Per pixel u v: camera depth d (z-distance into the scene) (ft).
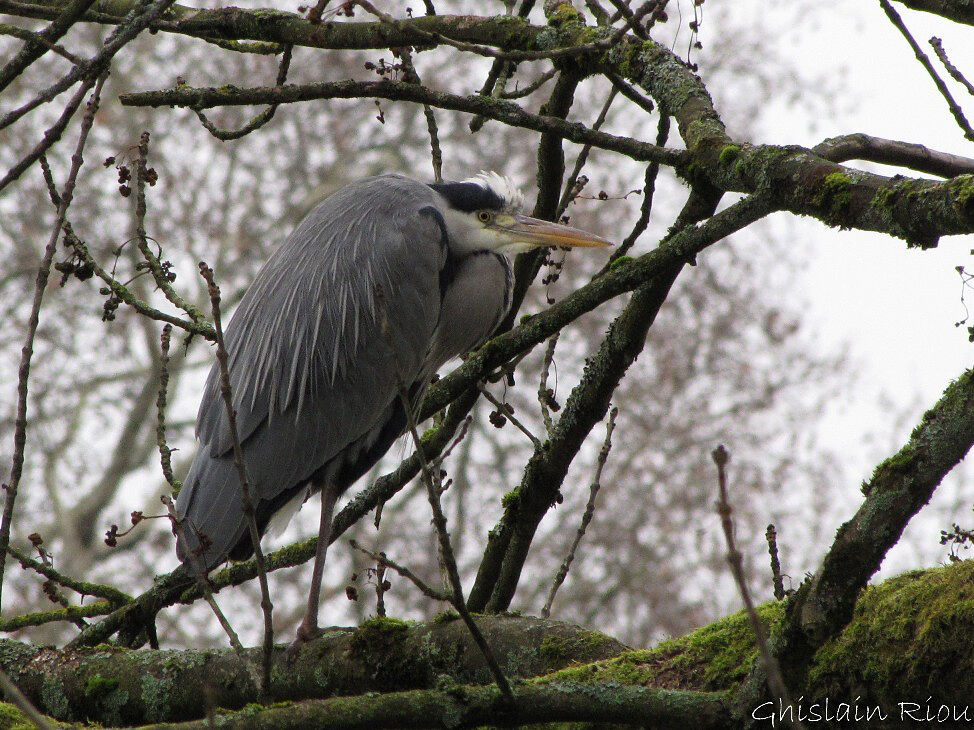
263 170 104.63
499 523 31.24
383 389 32.94
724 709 19.94
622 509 92.02
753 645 21.45
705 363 97.14
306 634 25.46
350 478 34.17
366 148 107.65
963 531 21.45
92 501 96.17
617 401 96.68
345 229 33.63
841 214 20.16
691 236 22.80
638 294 26.94
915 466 18.15
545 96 101.65
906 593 20.71
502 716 20.38
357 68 100.83
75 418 97.96
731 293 100.17
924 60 22.31
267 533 32.48
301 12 28.12
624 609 90.33
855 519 18.47
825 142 25.75
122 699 25.54
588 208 98.53
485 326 36.88
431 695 20.45
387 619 24.73
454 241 35.32
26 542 92.99
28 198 95.86
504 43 30.32
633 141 24.63
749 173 22.11
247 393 32.12
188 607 84.58
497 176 36.29
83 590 30.48
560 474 29.96
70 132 96.53
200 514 30.71
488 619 24.43
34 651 26.68
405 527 90.94
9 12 27.09
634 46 28.45
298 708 20.49
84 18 28.30
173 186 99.71
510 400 93.81
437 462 28.91
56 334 96.58
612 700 20.22
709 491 91.86
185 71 101.60
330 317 32.63
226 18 30.14
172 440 101.71
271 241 103.86
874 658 20.38
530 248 34.94
